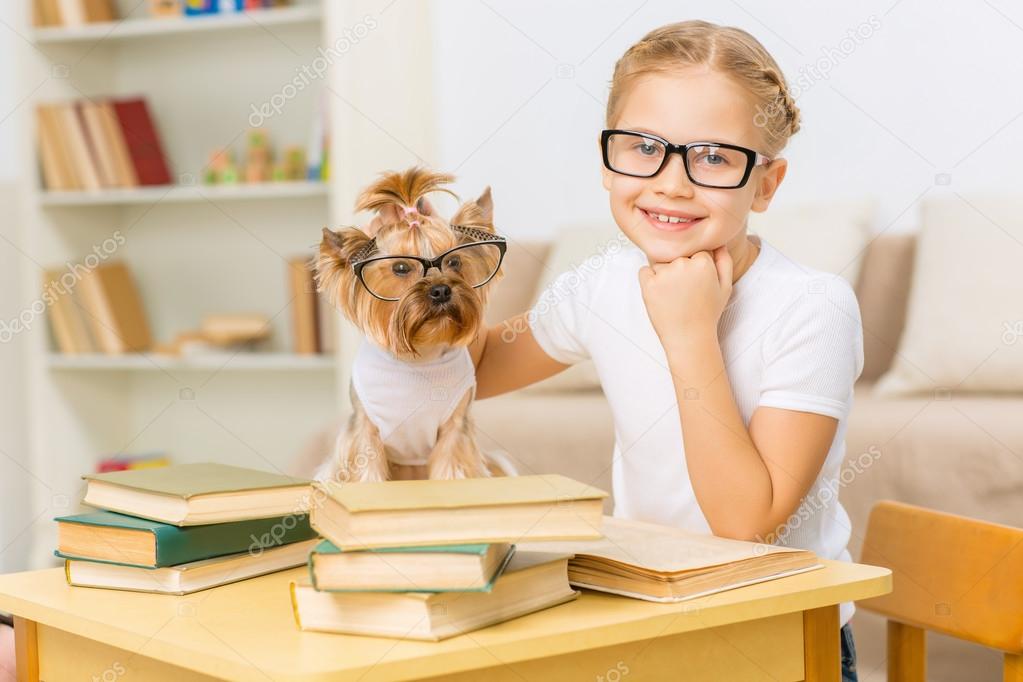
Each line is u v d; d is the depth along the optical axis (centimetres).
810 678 109
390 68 371
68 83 400
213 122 407
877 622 228
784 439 137
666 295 138
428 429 151
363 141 364
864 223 305
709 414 135
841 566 116
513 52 370
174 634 96
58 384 396
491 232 150
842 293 145
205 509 114
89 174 392
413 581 93
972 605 131
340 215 360
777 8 330
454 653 88
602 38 357
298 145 398
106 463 387
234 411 412
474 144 378
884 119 321
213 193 393
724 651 104
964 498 225
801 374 139
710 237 140
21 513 391
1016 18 304
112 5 407
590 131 361
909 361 271
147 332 412
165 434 419
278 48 397
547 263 346
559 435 268
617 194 147
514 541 97
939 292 276
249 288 408
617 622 96
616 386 161
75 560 116
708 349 137
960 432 229
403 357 146
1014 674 126
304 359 383
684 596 102
